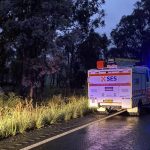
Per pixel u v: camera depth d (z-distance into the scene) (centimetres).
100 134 1374
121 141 1231
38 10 2236
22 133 1373
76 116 1900
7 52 2330
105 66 2161
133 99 2016
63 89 3077
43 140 1238
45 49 2238
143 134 1376
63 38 2355
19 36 2158
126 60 2531
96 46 3453
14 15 2233
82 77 3662
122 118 1909
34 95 2370
